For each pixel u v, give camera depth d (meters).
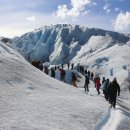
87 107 23.30
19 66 32.81
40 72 35.88
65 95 27.17
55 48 181.12
